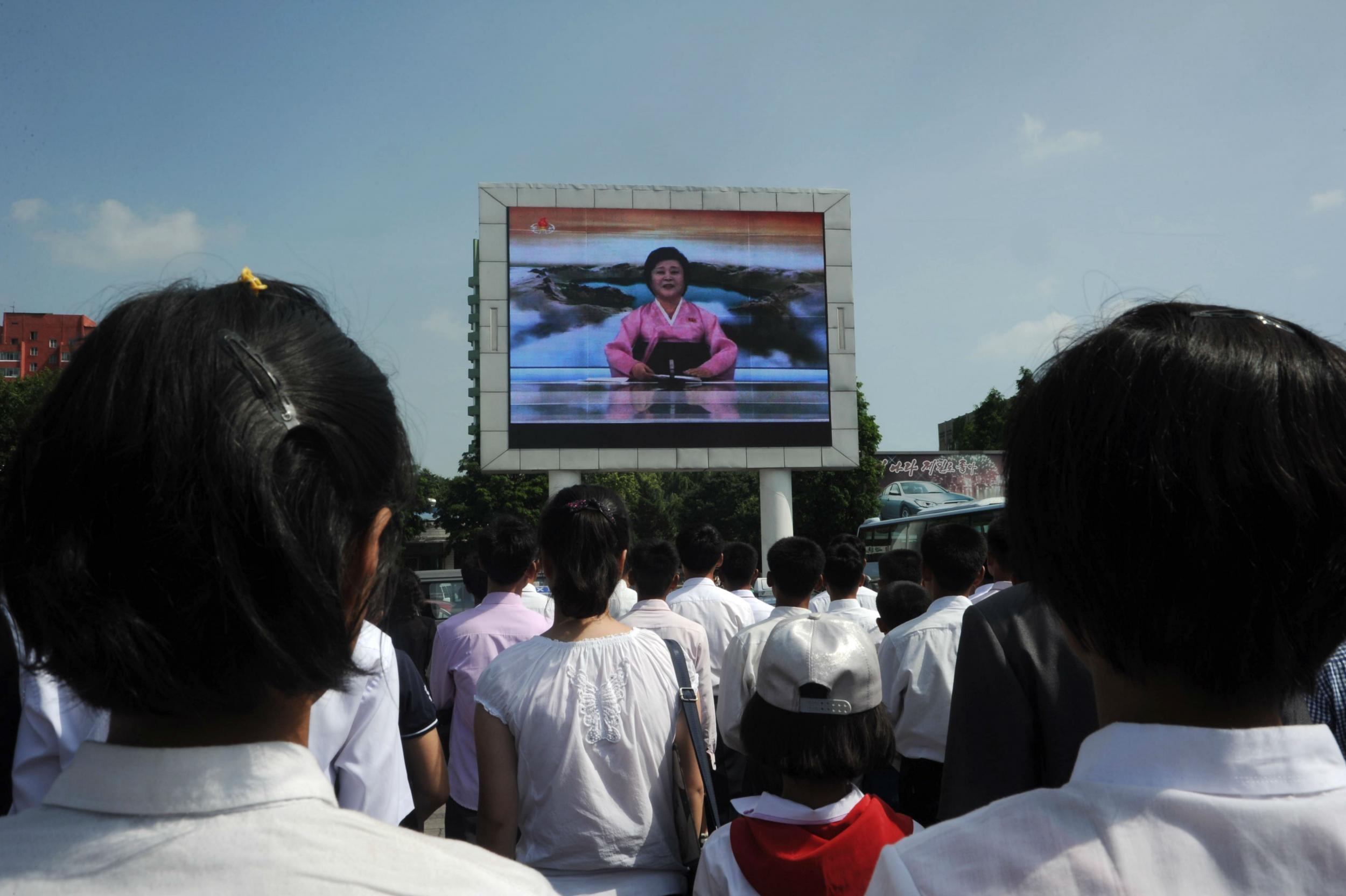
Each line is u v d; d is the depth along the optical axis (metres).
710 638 5.01
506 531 3.85
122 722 0.67
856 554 5.21
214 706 0.64
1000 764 2.21
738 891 1.86
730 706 3.83
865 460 36.78
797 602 4.34
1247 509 0.68
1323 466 0.68
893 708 3.48
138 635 0.60
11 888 0.58
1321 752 0.70
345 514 0.69
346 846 0.64
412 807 2.11
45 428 0.65
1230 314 0.77
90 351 0.67
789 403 16.47
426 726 2.70
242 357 0.66
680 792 2.35
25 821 0.62
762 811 1.92
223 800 0.62
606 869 2.25
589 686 2.31
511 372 15.99
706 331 16.42
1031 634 2.29
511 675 2.34
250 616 0.61
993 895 0.68
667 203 16.67
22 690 1.83
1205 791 0.68
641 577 3.92
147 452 0.62
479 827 2.32
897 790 3.71
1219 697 0.72
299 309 0.78
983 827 0.73
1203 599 0.69
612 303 16.33
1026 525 0.80
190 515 0.61
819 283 16.83
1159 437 0.70
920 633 3.47
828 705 1.87
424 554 44.69
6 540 0.65
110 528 0.62
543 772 2.26
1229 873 0.65
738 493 44.94
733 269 16.66
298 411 0.67
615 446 16.05
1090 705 2.20
